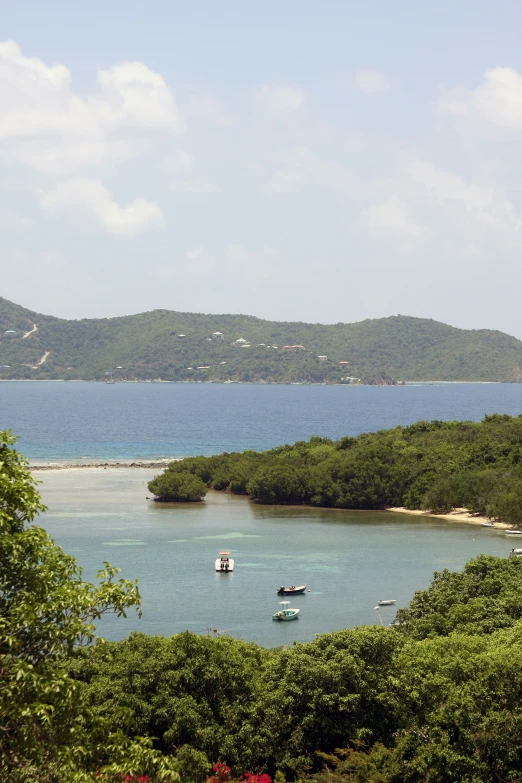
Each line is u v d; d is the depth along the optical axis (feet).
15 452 88.43
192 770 123.24
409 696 142.31
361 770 127.03
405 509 532.73
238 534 439.63
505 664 140.67
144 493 579.48
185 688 142.20
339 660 146.20
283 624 275.39
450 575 236.22
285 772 135.03
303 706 141.79
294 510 530.27
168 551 391.24
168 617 281.54
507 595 204.95
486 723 131.54
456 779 128.67
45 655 82.84
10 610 79.82
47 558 84.99
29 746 74.23
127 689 138.82
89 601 83.46
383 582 335.06
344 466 552.41
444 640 168.25
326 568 360.28
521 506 465.88
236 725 138.92
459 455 573.74
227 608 293.84
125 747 87.56
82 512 498.28
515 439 588.91
